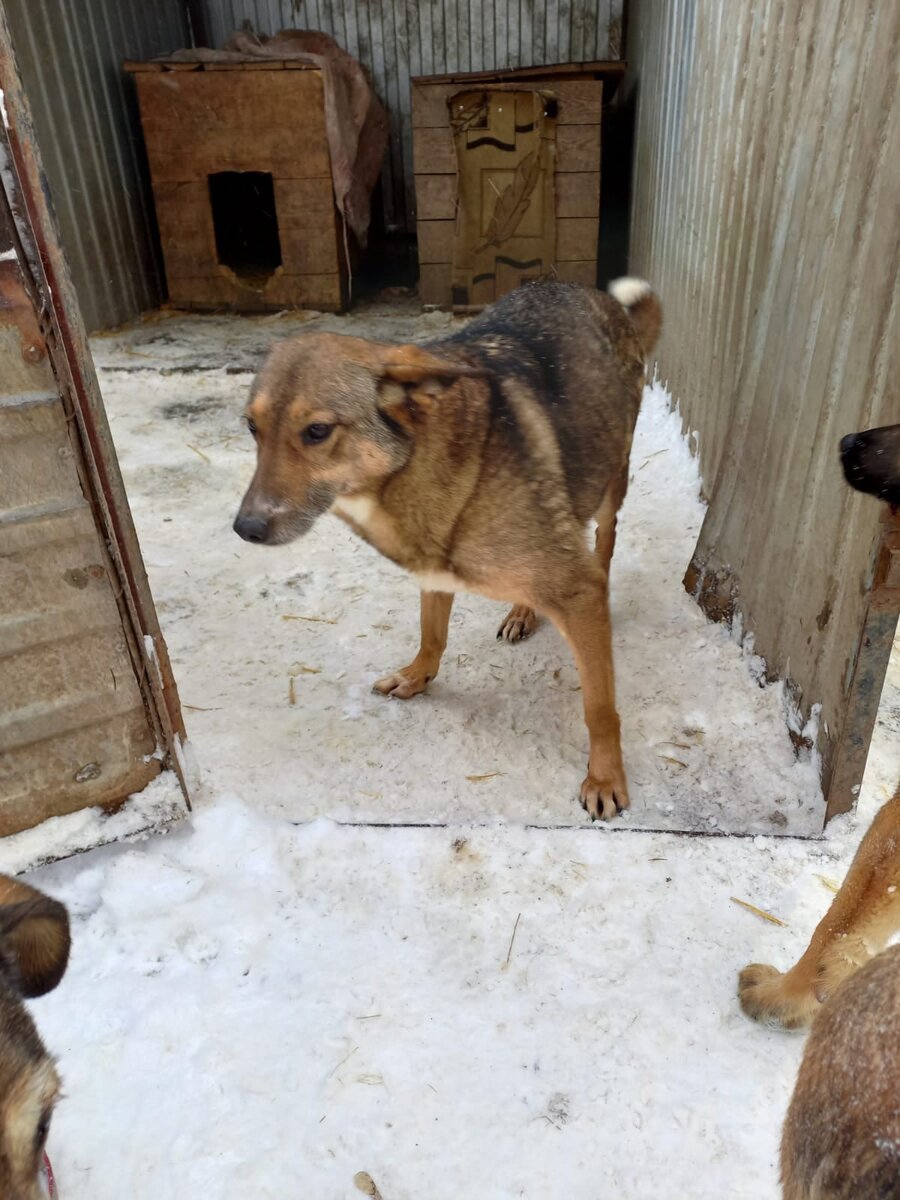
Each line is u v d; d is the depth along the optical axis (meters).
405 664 1.57
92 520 1.04
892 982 0.54
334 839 1.18
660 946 1.02
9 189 0.88
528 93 3.05
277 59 3.09
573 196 3.19
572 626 1.21
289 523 1.13
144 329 3.41
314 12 3.71
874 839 0.82
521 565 1.18
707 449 1.98
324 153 3.22
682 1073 0.89
